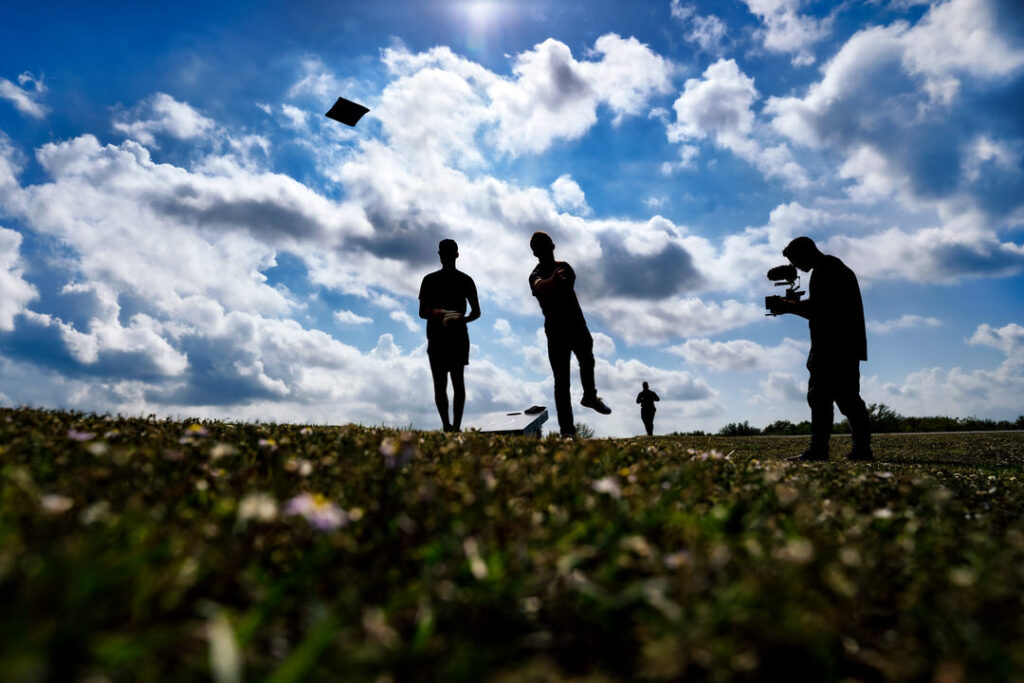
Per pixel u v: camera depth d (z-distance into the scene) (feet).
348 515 6.13
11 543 4.17
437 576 4.65
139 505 5.43
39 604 3.31
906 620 4.93
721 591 4.49
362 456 9.90
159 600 3.90
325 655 3.59
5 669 2.70
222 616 3.52
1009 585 5.26
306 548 5.35
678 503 7.77
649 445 15.56
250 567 4.89
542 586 4.77
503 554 5.30
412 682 3.59
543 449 12.93
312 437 12.63
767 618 4.17
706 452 14.53
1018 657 4.03
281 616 4.24
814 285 21.04
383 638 3.82
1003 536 8.09
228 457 9.02
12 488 6.03
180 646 3.54
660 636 4.19
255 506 5.17
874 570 5.60
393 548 5.59
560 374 20.81
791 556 4.98
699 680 3.89
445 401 23.79
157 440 10.29
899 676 4.18
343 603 4.13
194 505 6.74
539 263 22.02
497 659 4.11
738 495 8.65
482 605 4.43
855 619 4.79
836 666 4.30
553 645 4.36
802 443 31.01
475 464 9.22
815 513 7.73
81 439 9.37
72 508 5.17
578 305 21.02
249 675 3.40
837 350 20.52
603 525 6.28
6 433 9.89
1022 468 21.74
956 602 4.80
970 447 28.60
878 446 30.09
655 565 5.08
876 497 10.03
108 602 3.69
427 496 6.47
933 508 9.05
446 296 23.65
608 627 4.45
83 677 3.01
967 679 3.93
